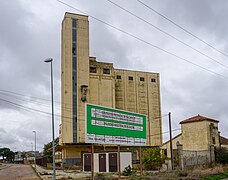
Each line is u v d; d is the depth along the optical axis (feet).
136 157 184.96
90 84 255.50
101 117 74.02
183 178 81.05
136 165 155.94
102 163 156.97
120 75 283.18
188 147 160.15
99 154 159.02
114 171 150.71
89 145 235.61
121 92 280.31
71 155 233.14
